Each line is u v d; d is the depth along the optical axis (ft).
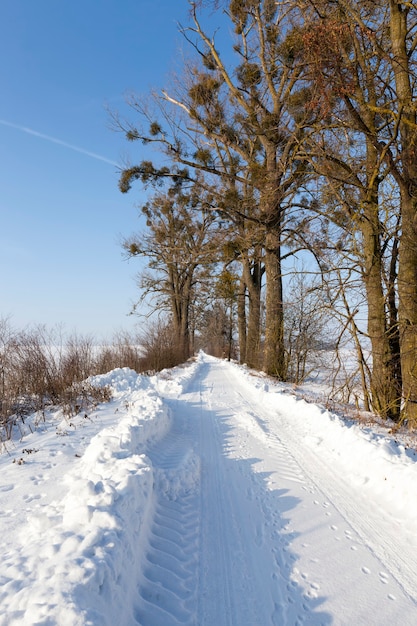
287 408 32.58
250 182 54.44
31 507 14.06
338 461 20.07
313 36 28.66
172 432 25.82
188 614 9.66
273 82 56.59
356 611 9.76
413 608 9.87
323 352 57.98
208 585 10.74
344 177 35.86
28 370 34.42
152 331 85.35
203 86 55.36
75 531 10.48
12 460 19.42
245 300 101.45
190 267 105.91
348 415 31.50
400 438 24.34
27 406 32.12
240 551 12.34
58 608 7.32
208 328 186.50
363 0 33.01
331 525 13.88
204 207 61.21
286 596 10.30
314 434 24.68
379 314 35.01
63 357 38.63
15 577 8.84
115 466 14.85
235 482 17.71
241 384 53.78
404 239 30.09
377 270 35.19
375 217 34.81
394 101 29.30
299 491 16.71
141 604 9.70
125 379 43.73
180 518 14.28
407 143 29.89
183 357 106.73
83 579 8.16
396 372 35.40
